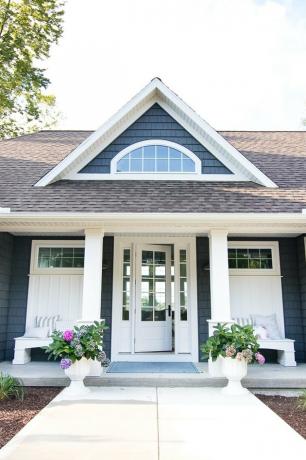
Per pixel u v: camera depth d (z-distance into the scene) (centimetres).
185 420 397
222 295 604
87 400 472
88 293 598
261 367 645
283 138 1036
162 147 758
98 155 750
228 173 746
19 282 734
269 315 728
